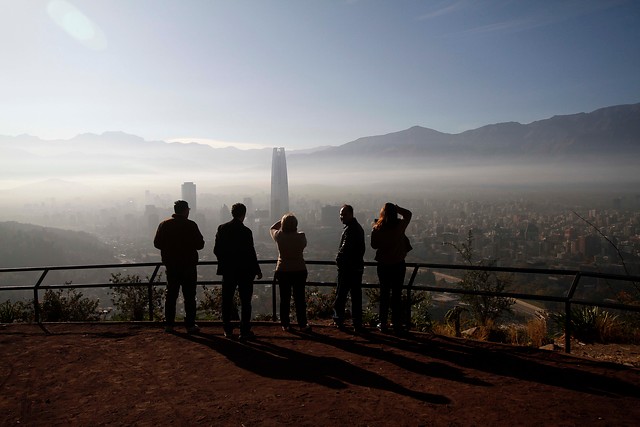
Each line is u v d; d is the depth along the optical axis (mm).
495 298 9555
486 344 5980
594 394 4336
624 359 5973
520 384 4609
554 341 7148
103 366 5387
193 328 6797
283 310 6789
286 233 6719
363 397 4352
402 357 5500
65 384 4848
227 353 5777
